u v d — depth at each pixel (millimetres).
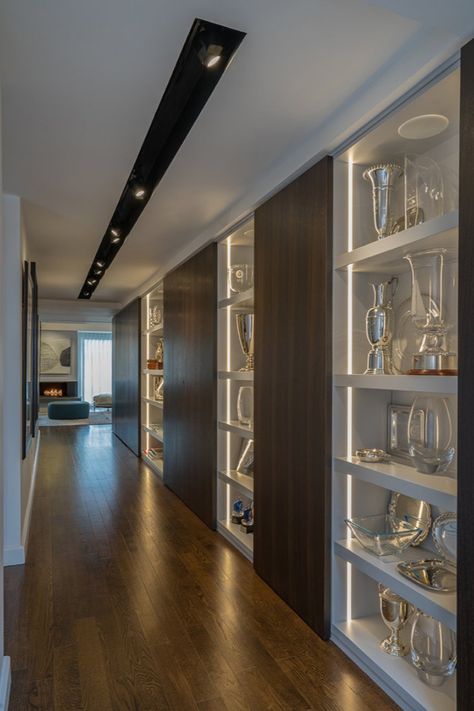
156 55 1646
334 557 2174
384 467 1988
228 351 3699
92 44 1585
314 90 1856
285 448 2525
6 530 3096
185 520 3967
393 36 1546
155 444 6723
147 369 6348
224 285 3684
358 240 2223
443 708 1637
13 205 3105
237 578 2842
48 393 14258
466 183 1395
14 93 1885
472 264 1372
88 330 14688
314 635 2227
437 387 1619
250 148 2363
